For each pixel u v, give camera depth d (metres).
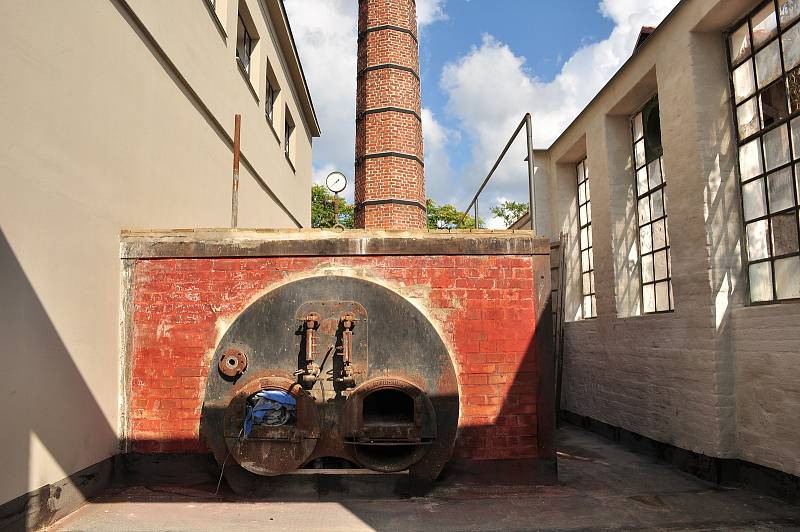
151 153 6.05
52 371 4.12
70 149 4.44
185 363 5.16
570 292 9.92
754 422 5.16
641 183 7.84
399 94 14.65
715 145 5.74
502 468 5.09
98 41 4.93
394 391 5.67
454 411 4.95
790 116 4.96
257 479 4.84
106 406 4.88
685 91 5.97
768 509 4.58
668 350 6.32
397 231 5.29
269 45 12.22
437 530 4.08
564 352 9.66
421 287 5.23
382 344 5.03
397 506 4.60
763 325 5.04
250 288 5.25
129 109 5.53
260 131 11.23
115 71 5.25
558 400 8.82
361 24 15.47
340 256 5.27
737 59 5.71
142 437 5.09
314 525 4.15
